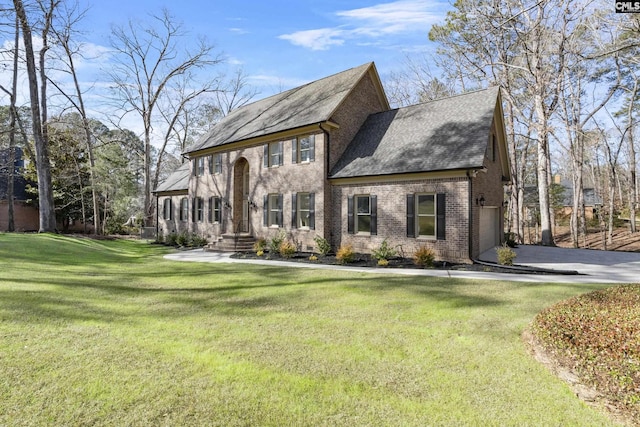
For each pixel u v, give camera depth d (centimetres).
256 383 391
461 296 794
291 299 782
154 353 467
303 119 1750
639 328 442
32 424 311
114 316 629
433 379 404
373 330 571
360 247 1561
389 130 1692
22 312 617
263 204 1945
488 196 1507
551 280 973
